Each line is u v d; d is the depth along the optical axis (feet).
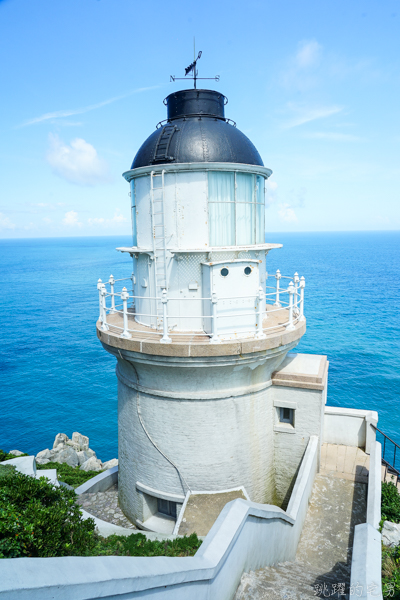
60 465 85.35
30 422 142.41
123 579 14.74
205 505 40.60
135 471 46.39
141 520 46.60
